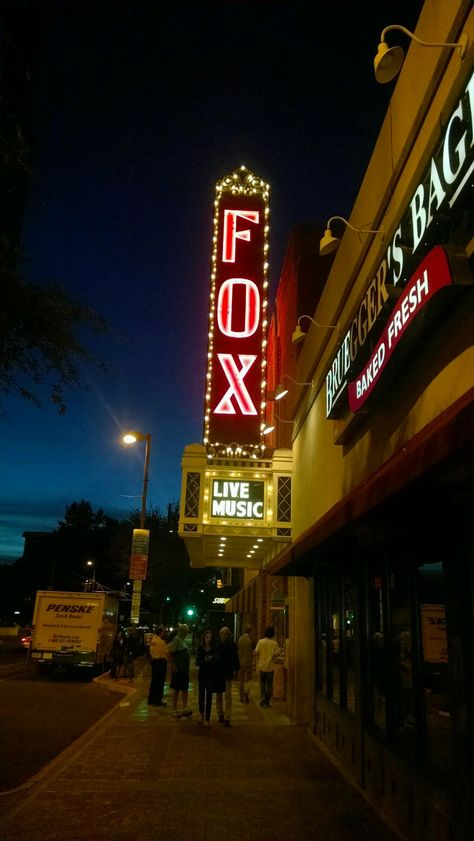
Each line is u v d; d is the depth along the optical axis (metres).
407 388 6.53
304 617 13.33
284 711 14.77
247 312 17.02
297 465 14.80
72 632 24.20
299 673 13.02
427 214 5.53
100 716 14.43
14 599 84.38
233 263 17.42
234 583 47.69
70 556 81.81
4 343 7.00
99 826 6.38
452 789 5.09
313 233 19.41
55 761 9.26
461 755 4.79
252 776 8.49
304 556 9.74
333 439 9.99
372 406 7.57
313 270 18.94
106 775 8.44
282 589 19.83
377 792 7.15
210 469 16.06
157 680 15.42
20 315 6.84
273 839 6.11
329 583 10.77
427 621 5.92
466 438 3.45
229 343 16.81
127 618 52.34
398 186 7.05
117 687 19.97
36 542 86.00
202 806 7.13
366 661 8.11
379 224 7.81
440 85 5.94
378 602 7.78
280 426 20.53
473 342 4.91
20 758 9.88
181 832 6.26
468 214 4.86
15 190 7.26
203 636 12.73
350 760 8.48
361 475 8.40
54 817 6.64
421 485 4.37
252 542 18.86
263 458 16.25
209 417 16.41
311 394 12.50
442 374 5.53
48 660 23.92
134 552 22.88
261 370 16.64
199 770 8.78
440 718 5.48
